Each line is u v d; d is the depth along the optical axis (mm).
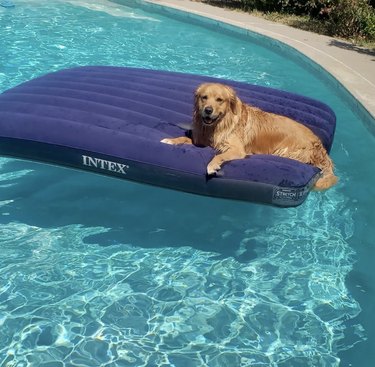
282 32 5938
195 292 2191
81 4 7348
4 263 2281
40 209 2674
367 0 6273
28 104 2857
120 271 2285
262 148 2701
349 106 4047
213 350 1900
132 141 2541
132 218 2660
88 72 3449
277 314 2090
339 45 5523
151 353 1873
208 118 2434
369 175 3145
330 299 2178
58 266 2287
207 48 5777
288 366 1845
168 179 2516
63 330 1950
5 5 6914
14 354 1836
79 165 2635
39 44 5500
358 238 2594
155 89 3201
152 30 6367
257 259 2424
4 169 2994
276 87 4625
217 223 2672
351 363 1863
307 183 2477
